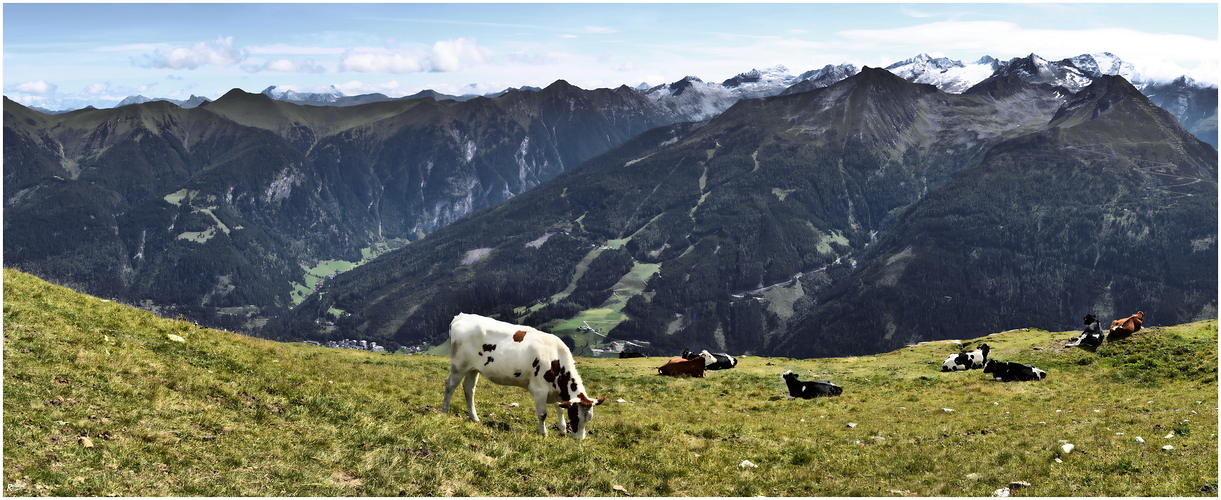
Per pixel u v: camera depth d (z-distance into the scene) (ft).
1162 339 112.57
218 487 34.91
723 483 48.19
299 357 88.94
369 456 42.73
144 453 36.68
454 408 62.69
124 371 49.03
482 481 42.63
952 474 51.47
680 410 80.89
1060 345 122.62
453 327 58.80
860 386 104.83
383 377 83.61
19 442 33.68
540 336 57.16
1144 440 57.06
